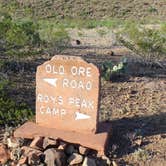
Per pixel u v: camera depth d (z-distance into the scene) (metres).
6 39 15.86
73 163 7.58
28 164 7.49
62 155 7.58
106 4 56.34
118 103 10.73
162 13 55.22
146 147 8.27
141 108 10.37
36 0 54.19
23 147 7.83
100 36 29.31
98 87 8.06
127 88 12.23
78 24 40.94
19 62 14.77
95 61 16.70
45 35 20.86
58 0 55.28
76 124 8.23
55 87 8.27
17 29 16.36
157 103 10.82
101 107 10.34
